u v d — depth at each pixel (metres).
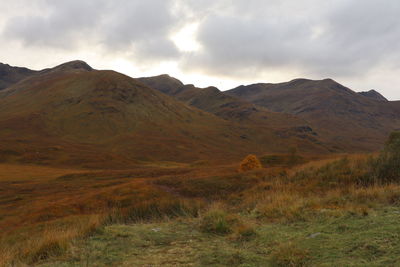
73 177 52.22
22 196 35.91
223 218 7.11
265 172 21.56
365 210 6.30
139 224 8.28
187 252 5.19
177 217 9.59
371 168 11.98
